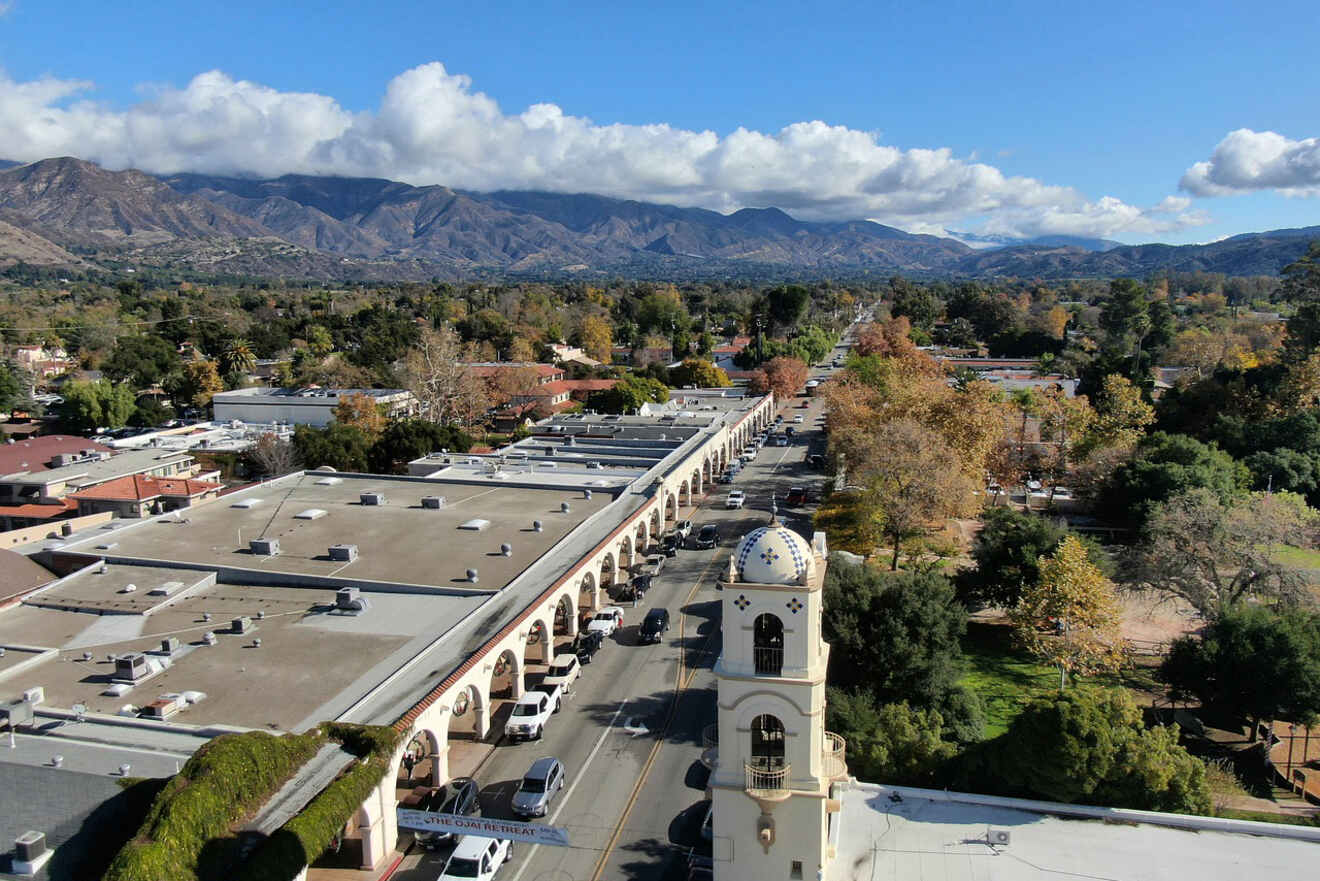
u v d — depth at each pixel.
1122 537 68.94
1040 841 27.28
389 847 29.56
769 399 135.00
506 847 29.73
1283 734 40.72
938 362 130.75
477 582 42.88
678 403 116.38
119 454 81.81
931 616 40.28
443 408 110.69
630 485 63.91
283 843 23.16
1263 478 74.12
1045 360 150.00
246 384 136.50
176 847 21.38
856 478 66.56
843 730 33.28
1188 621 53.16
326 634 37.31
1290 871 25.75
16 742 27.94
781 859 22.91
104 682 32.91
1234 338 140.25
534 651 46.97
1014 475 78.00
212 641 36.38
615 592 55.72
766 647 22.70
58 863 22.55
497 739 37.97
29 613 40.12
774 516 23.50
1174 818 28.02
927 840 27.36
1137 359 122.31
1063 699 29.50
